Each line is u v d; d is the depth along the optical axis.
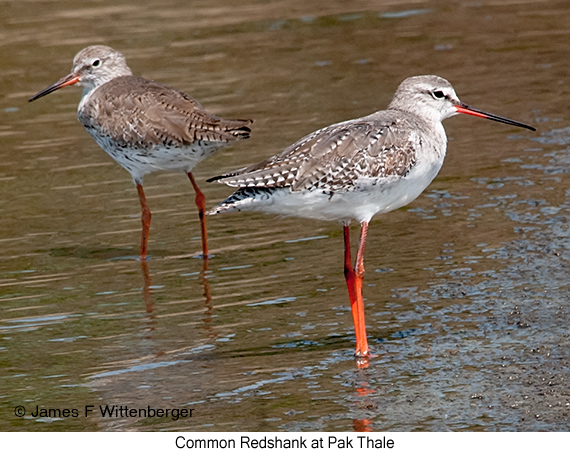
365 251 13.98
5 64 23.22
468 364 10.36
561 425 8.98
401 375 10.26
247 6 27.58
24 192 17.09
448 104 11.90
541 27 24.92
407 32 25.12
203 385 10.38
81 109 15.36
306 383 10.27
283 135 18.81
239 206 10.63
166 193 17.02
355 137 10.75
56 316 12.50
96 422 9.76
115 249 14.86
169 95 14.68
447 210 15.20
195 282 13.44
